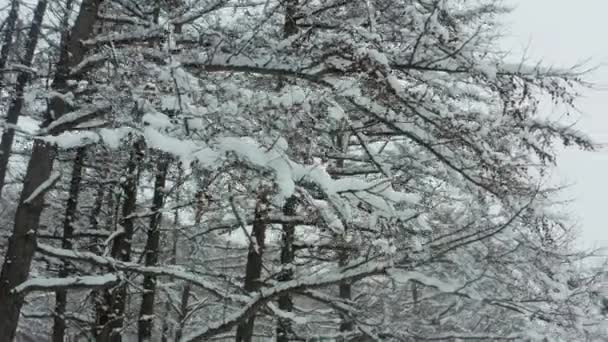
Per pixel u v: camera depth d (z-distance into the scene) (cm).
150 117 420
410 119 614
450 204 793
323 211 510
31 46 669
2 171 759
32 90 599
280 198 481
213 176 465
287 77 620
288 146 507
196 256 1124
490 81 585
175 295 1362
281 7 650
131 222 985
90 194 1320
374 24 558
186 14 636
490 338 777
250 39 584
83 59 646
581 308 759
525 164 632
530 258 743
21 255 610
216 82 529
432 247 653
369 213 590
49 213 1227
